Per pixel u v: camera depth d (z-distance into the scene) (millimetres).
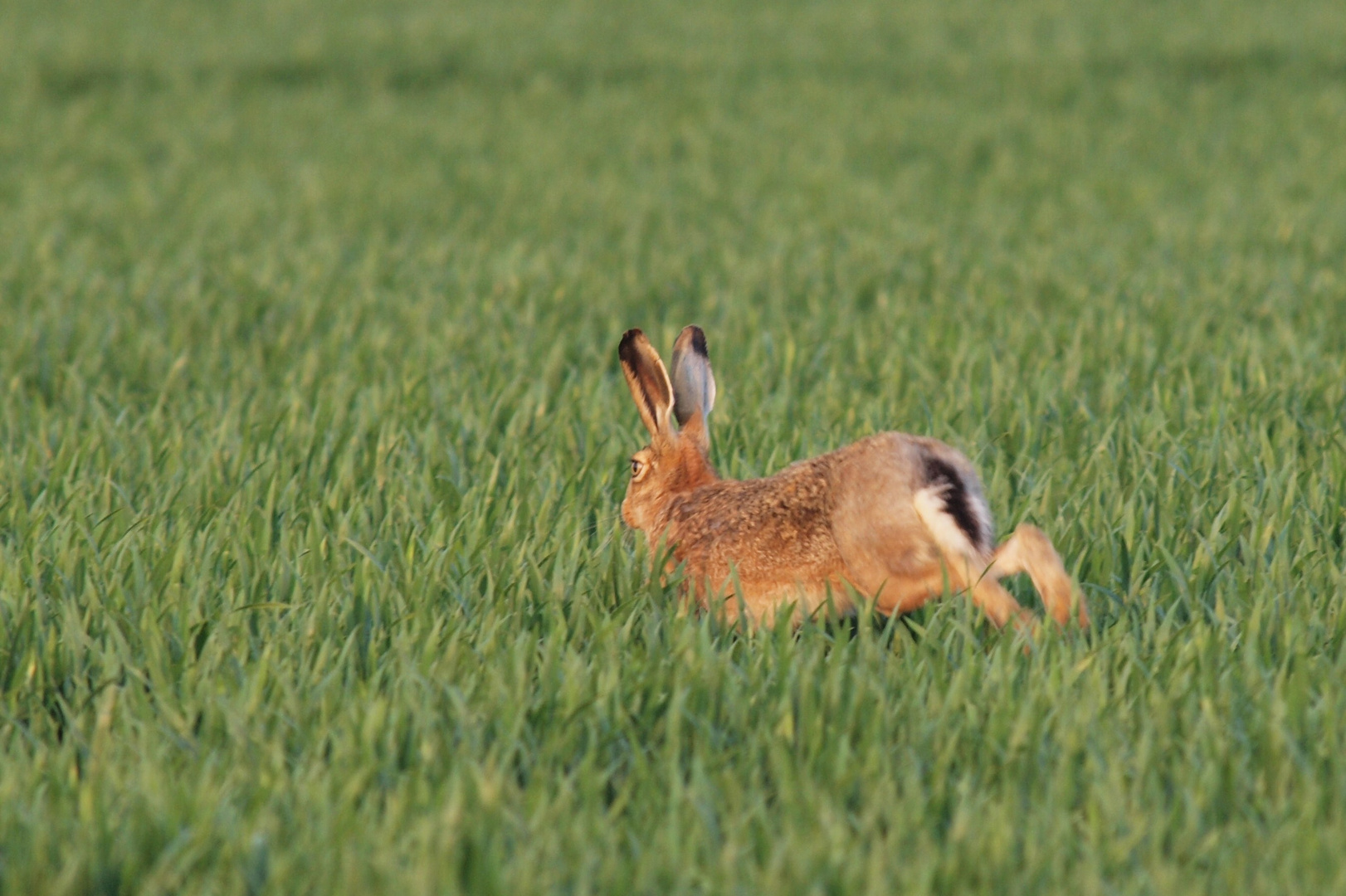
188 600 17953
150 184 64500
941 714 15453
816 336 35219
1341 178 61906
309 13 131375
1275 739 14562
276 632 17484
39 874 12766
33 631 17578
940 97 90125
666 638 17609
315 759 14648
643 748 15336
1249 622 17203
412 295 41469
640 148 74750
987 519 17797
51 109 86875
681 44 113500
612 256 47594
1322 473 22859
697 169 67125
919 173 65875
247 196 60969
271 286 41562
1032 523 21078
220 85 95750
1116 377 29172
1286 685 15906
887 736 15234
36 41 112812
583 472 23781
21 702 16469
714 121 82438
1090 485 22969
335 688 16203
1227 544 19891
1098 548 19875
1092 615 18531
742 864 13117
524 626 18250
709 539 19109
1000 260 45844
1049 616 17234
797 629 18484
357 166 69875
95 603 18156
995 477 22734
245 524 20734
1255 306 37719
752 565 18578
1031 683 16156
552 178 66062
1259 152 69750
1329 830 13148
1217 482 22734
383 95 92688
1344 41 105062
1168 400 27531
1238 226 50969
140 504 22906
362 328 37250
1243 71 95688
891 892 12711
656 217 56500
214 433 26484
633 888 12758
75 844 13266
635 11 132500
